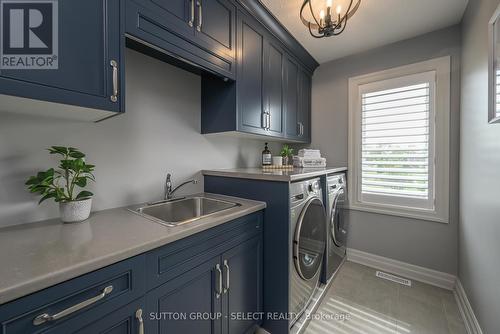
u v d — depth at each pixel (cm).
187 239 98
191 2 122
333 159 255
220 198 161
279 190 143
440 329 149
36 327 57
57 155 111
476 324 138
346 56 243
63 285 62
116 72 93
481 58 135
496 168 113
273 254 145
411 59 206
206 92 176
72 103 81
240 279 129
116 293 73
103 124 127
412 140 207
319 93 264
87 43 85
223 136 203
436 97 195
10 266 62
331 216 200
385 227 225
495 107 110
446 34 190
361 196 237
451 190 191
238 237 127
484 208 129
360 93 234
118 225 100
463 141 173
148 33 103
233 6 150
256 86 174
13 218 99
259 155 247
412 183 209
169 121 160
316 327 153
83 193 109
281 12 166
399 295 186
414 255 210
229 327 121
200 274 104
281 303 142
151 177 150
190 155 175
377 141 226
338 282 205
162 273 88
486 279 125
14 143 99
